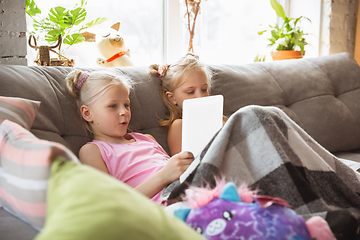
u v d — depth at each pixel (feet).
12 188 1.87
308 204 2.29
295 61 5.95
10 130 2.23
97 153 3.65
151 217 1.31
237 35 7.90
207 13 7.34
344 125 5.51
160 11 6.71
